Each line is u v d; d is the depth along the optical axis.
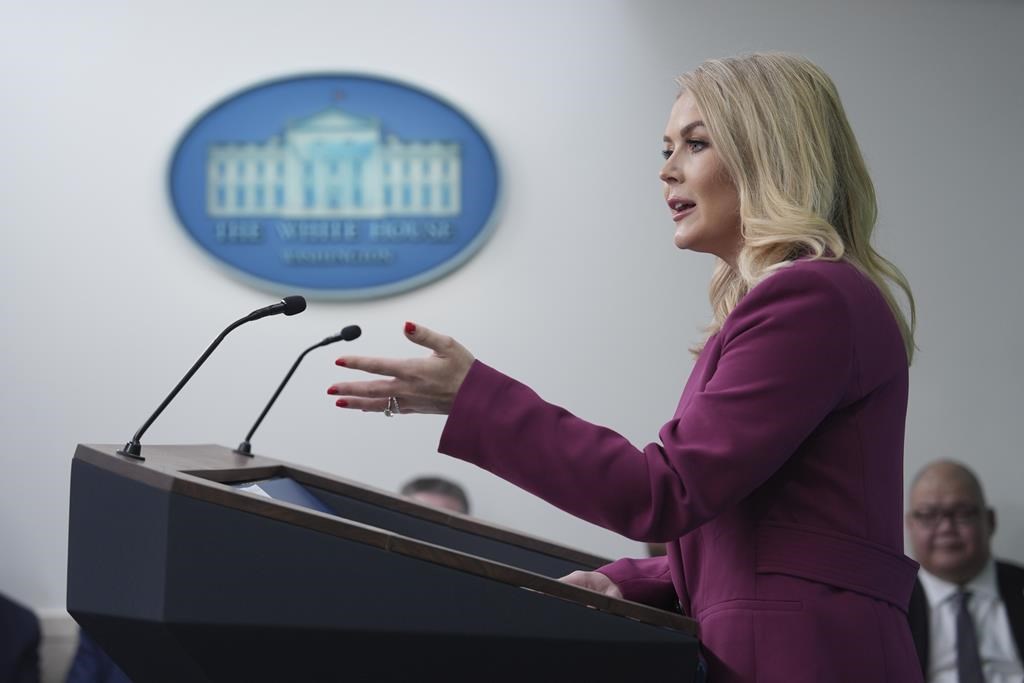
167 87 4.52
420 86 4.51
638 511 1.39
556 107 4.52
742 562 1.48
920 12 4.54
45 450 4.35
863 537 1.48
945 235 4.50
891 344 1.53
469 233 4.47
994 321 4.47
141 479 1.26
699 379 1.57
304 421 4.40
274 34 4.57
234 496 1.23
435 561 1.26
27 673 3.92
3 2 4.50
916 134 4.52
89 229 4.45
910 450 4.46
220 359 4.41
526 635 1.27
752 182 1.58
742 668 1.43
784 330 1.43
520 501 4.37
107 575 1.27
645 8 4.54
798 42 4.54
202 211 4.48
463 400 1.41
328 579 1.23
